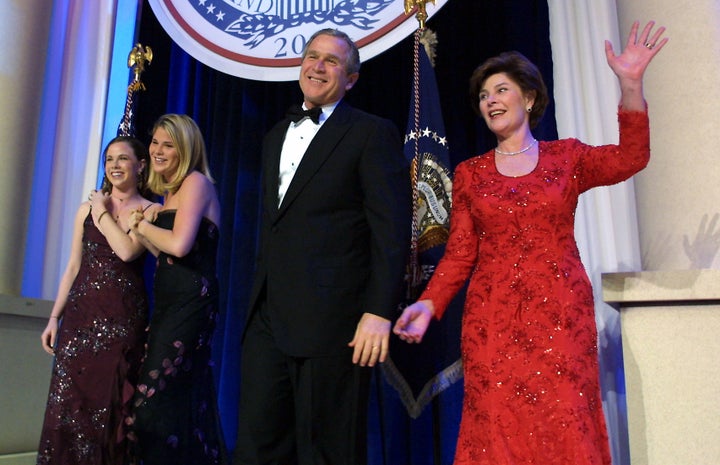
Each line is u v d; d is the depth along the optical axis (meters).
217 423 2.68
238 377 3.55
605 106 3.15
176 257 2.52
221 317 3.76
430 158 3.04
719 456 1.88
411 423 3.15
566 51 3.27
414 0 3.04
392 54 3.83
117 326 2.61
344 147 1.94
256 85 4.01
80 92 4.05
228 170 3.91
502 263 1.91
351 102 3.84
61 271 3.83
